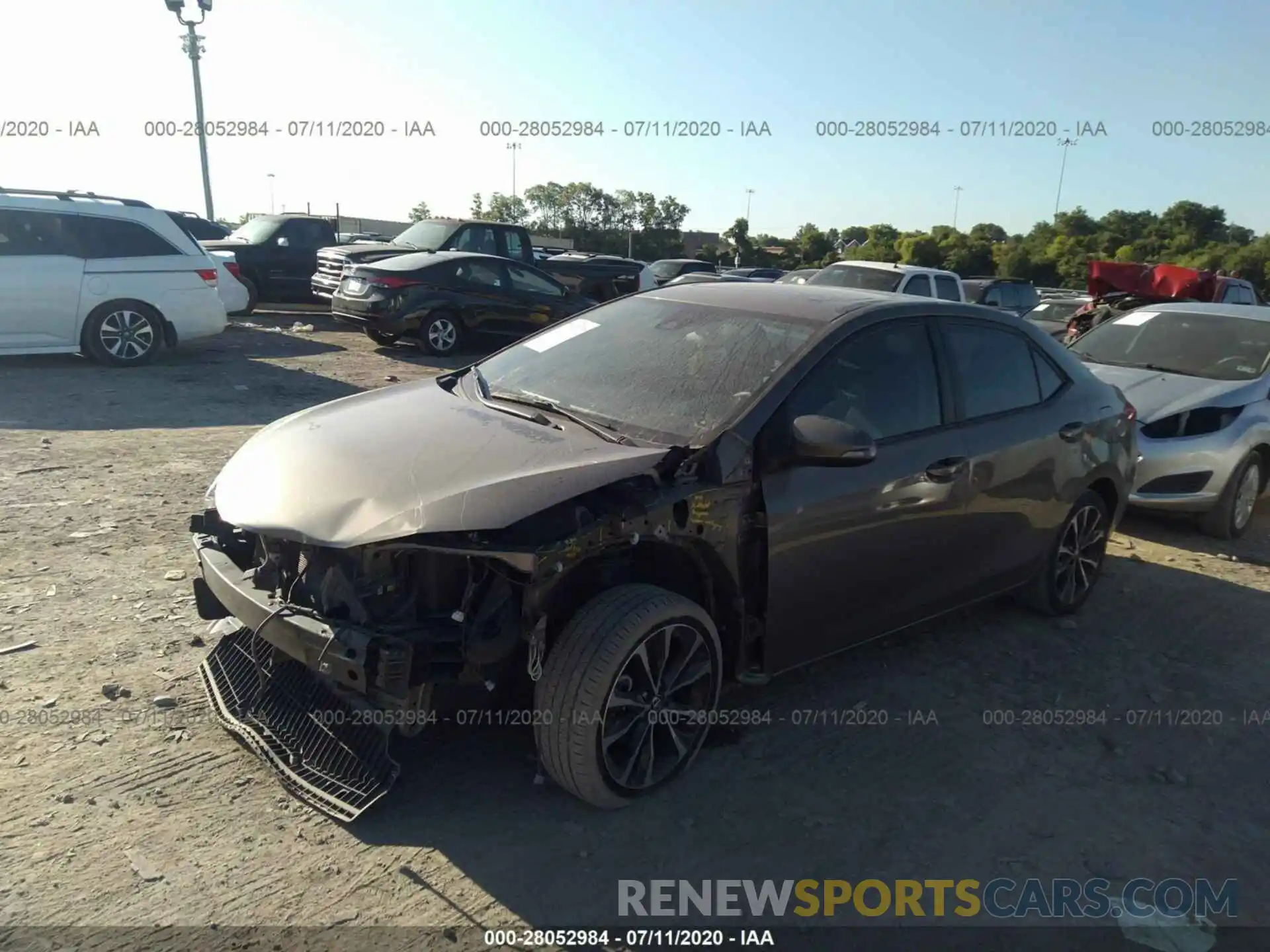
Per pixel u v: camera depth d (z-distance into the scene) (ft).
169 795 10.32
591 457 10.75
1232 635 17.29
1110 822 11.37
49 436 24.36
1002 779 12.04
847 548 12.25
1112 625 17.29
